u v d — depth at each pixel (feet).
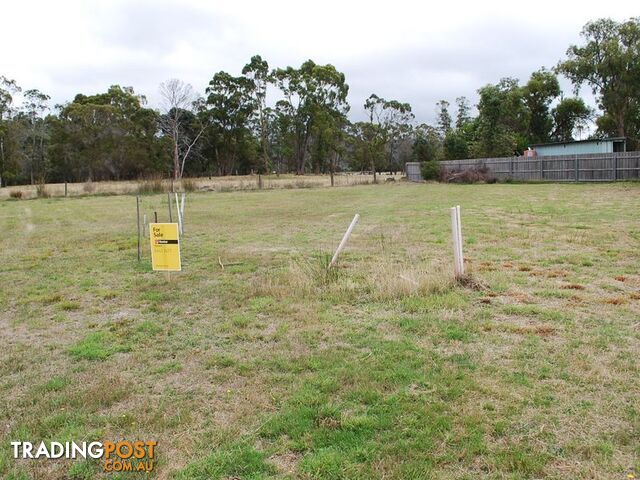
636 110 142.92
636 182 90.02
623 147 115.24
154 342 17.93
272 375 14.71
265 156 250.37
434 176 124.36
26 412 12.96
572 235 37.40
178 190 109.70
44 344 18.22
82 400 13.42
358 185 122.31
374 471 9.95
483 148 144.97
